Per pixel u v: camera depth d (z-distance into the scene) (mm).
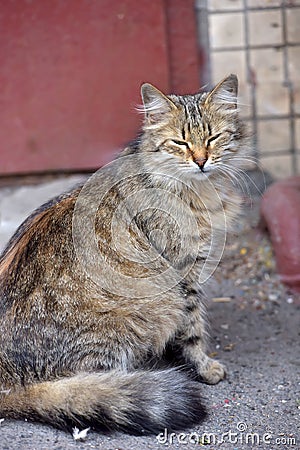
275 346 5684
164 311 4961
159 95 4988
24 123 8102
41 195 7988
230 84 5082
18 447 4289
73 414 4426
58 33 7914
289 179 7668
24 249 4809
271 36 8406
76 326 4656
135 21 7941
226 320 6117
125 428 4441
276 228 6828
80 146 8203
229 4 8258
